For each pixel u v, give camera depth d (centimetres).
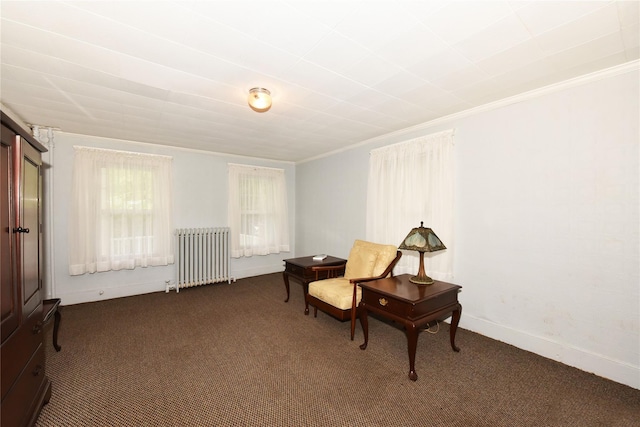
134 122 318
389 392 188
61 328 287
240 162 498
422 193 318
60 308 346
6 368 126
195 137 380
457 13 145
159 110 281
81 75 209
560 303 228
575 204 220
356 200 421
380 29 158
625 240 198
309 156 504
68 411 168
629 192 196
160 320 310
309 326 295
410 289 232
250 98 233
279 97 251
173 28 156
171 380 200
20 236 141
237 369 214
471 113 280
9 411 128
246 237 493
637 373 192
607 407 174
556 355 229
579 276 218
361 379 202
